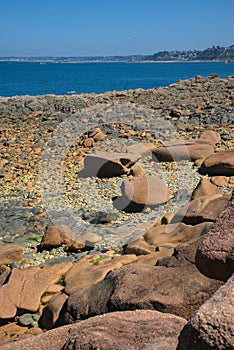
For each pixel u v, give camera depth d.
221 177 12.00
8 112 22.84
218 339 2.80
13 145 17.30
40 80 82.81
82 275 6.99
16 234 10.11
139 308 5.27
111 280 5.85
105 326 4.10
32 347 4.17
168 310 5.16
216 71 129.12
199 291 5.24
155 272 5.73
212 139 15.45
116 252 8.90
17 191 12.70
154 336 3.86
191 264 5.77
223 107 21.45
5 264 8.66
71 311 5.78
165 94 26.03
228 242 3.55
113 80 77.69
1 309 6.66
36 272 7.70
